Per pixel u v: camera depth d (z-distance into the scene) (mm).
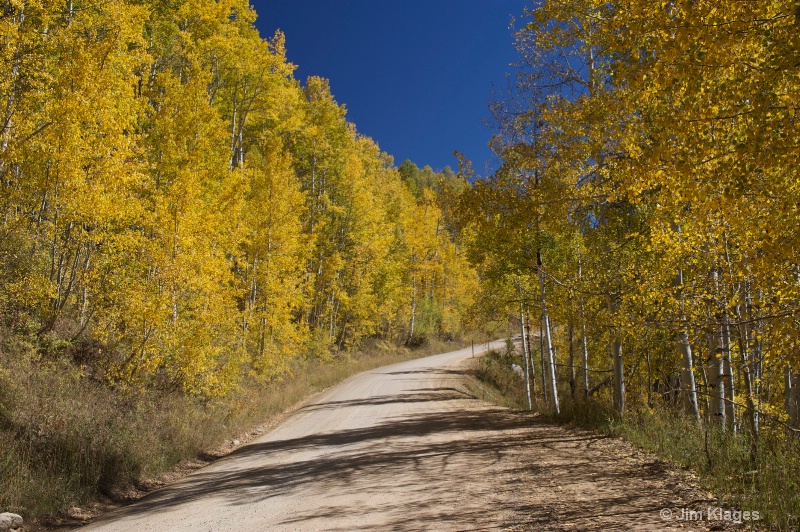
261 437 13328
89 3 11633
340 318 38000
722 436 7324
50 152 10641
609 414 11055
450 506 5902
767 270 5660
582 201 10133
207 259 12641
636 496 5758
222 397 14930
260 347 20469
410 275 48562
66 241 11875
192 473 9805
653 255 10070
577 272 12875
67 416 8992
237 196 16406
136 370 11961
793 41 4090
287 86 26016
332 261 31578
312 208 32344
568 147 9602
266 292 20750
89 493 7766
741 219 5746
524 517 5293
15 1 10375
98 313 12430
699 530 4578
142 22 12102
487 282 17438
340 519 5734
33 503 6816
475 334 39438
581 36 9953
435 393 21609
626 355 15289
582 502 5676
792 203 4863
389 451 9820
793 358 5570
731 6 4461
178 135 15086
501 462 8148
